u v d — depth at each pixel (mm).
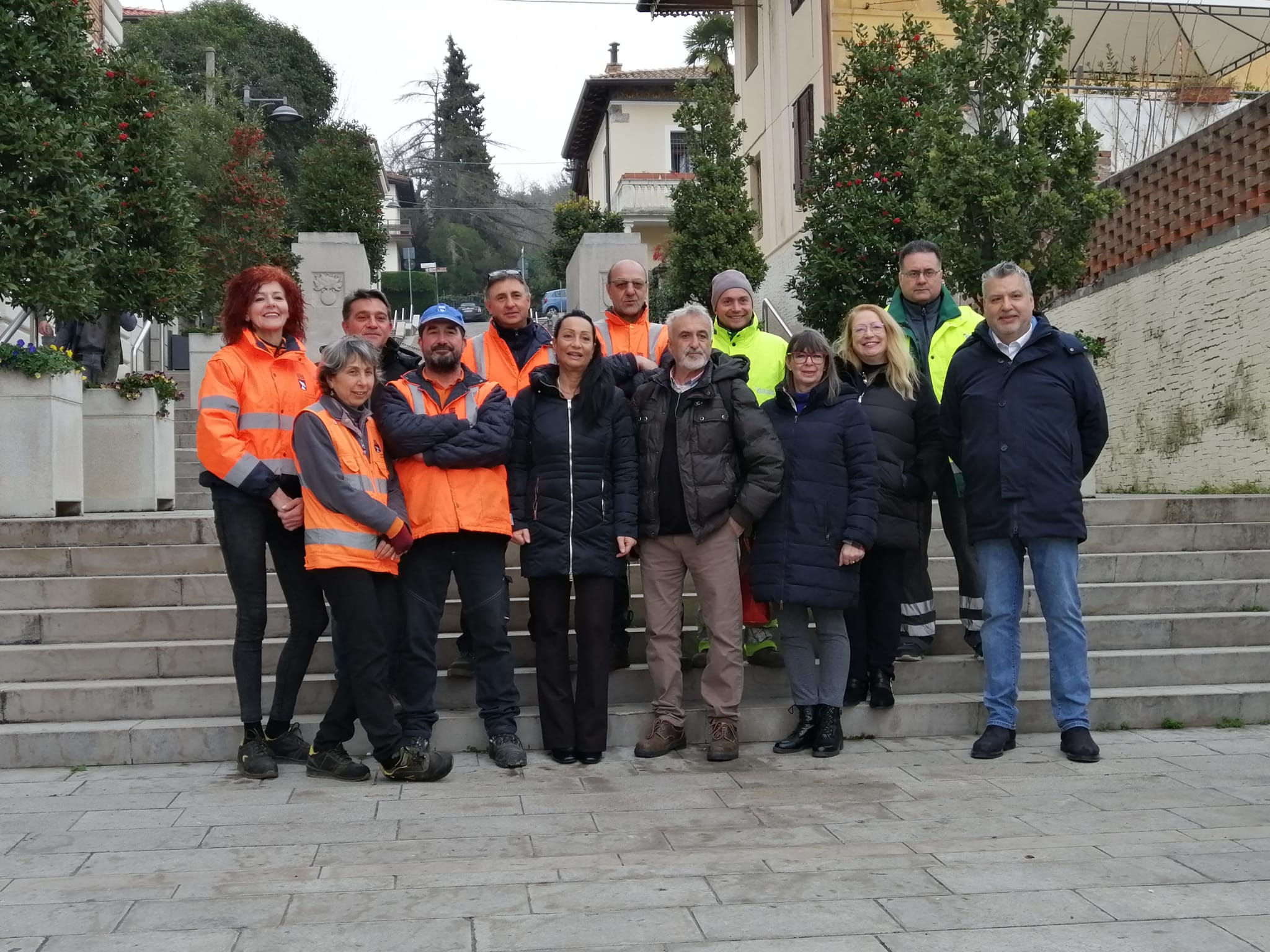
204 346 13125
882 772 5215
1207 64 15750
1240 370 9906
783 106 19797
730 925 3365
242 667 5262
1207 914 3412
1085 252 9086
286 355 5426
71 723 5656
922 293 6395
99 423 9391
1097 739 5781
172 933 3348
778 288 20359
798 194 12664
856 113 11984
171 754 5508
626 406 5594
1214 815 4469
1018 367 5531
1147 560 7184
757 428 5465
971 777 5117
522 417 5535
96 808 4730
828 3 16984
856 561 5477
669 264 18656
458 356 5410
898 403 5852
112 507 9375
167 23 35594
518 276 6082
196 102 20547
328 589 5086
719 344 6312
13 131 8164
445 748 5707
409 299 47125
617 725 5812
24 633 6262
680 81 18438
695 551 5504
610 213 28719
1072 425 5504
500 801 4812
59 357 8273
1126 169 11844
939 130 9148
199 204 17578
